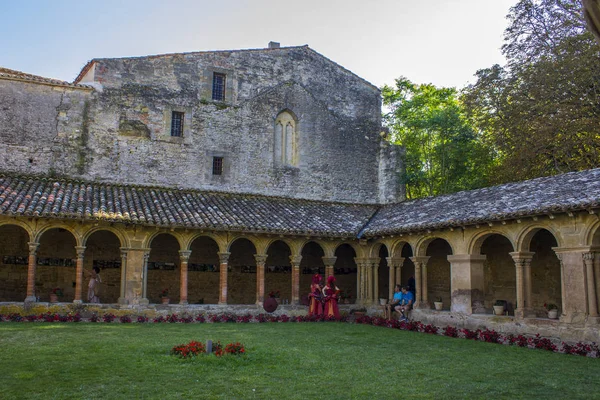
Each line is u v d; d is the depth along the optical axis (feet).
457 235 63.77
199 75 84.38
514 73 94.27
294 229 73.05
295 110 90.53
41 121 74.95
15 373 31.81
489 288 73.56
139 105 80.23
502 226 57.93
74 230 65.05
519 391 31.01
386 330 61.72
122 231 67.36
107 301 75.92
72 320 61.52
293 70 91.35
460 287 62.90
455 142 106.22
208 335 51.60
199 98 83.92
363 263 79.05
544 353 45.62
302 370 35.47
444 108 117.29
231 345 40.04
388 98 132.77
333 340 51.37
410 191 120.37
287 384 31.30
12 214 59.67
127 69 80.12
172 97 82.28
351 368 36.83
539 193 57.98
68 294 74.08
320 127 92.32
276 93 89.35
